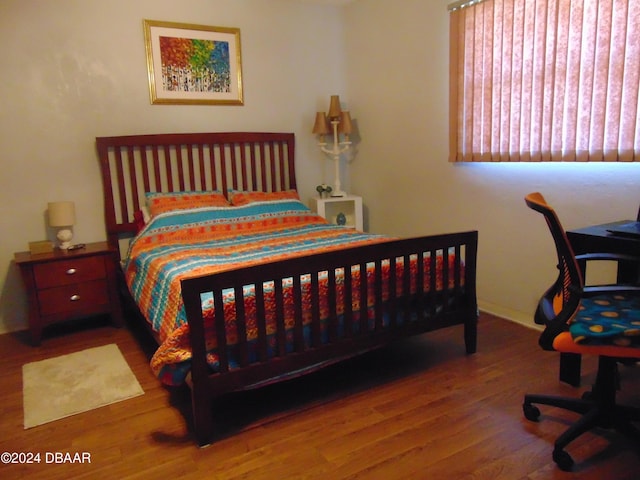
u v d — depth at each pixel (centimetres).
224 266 251
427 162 379
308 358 220
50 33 336
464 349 280
